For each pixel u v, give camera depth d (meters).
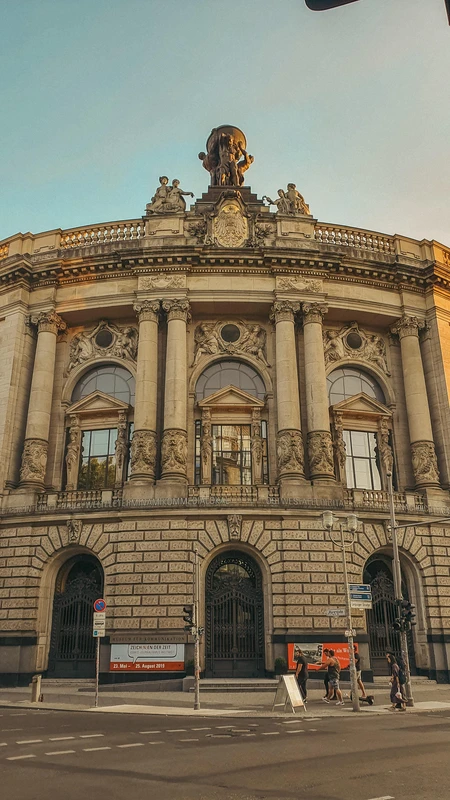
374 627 34.91
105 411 37.94
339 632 31.73
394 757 12.90
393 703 23.20
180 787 10.26
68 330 40.88
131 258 38.31
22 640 32.59
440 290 41.34
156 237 39.28
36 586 33.59
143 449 35.00
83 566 35.28
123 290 38.97
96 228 41.16
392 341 41.44
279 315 38.06
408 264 40.47
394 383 40.44
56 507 34.62
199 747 14.34
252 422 37.50
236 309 39.16
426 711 22.72
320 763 12.29
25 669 32.34
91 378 39.88
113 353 39.62
